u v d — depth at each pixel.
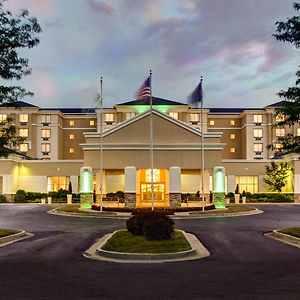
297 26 22.09
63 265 14.74
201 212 38.84
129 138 47.50
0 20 22.42
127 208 41.09
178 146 46.88
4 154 23.33
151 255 16.11
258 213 39.69
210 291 10.78
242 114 88.88
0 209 44.81
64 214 39.06
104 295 10.43
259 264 14.67
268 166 62.19
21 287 11.30
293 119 21.89
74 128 90.50
